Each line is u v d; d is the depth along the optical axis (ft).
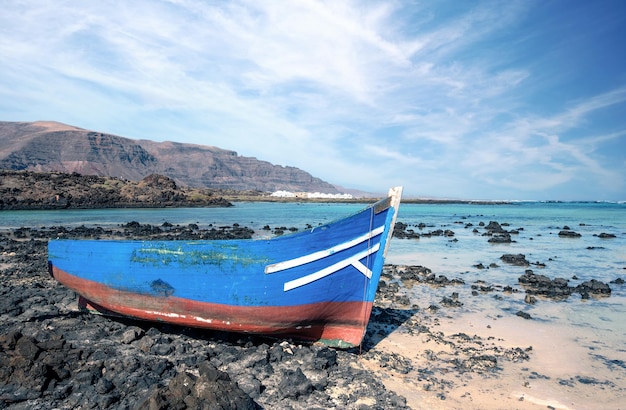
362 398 25.81
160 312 35.32
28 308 41.22
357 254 33.91
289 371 28.22
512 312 48.14
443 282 63.67
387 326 41.88
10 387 23.53
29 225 135.85
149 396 21.25
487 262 84.53
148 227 130.41
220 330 35.27
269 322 33.58
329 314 34.42
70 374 25.93
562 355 35.01
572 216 276.82
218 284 33.40
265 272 32.76
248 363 29.35
